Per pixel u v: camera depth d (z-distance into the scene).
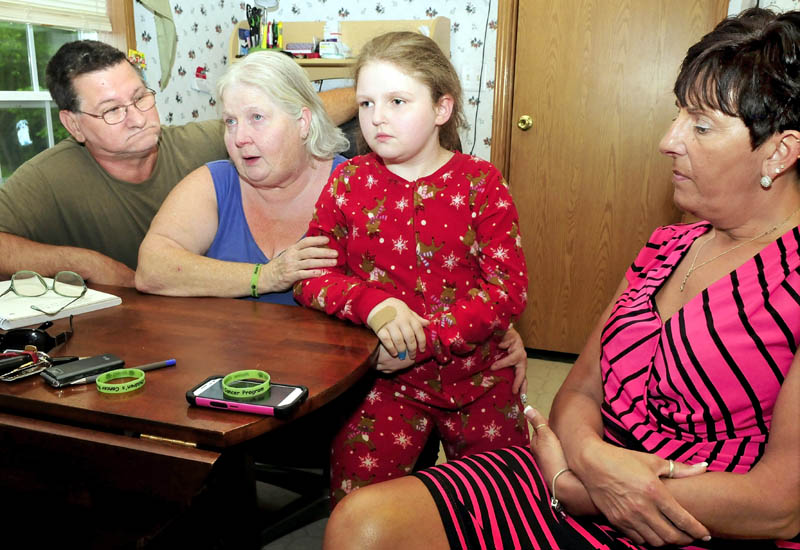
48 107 2.64
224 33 3.54
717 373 0.80
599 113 2.94
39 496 0.90
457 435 1.27
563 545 0.85
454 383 1.23
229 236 1.49
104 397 0.88
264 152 1.35
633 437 0.90
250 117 1.33
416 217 1.18
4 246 1.50
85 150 1.78
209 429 0.79
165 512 0.87
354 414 1.27
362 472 1.25
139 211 1.82
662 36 2.78
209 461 0.78
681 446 0.85
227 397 0.85
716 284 0.83
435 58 1.14
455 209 1.18
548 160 3.06
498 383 1.28
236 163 1.39
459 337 1.14
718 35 0.79
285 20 3.57
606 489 0.81
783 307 0.77
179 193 1.46
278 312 1.26
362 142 1.37
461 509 0.85
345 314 1.17
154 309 1.28
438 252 1.19
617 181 2.97
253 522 0.98
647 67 2.83
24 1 2.39
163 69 2.95
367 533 0.80
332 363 1.00
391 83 1.10
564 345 3.20
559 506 0.89
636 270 1.02
